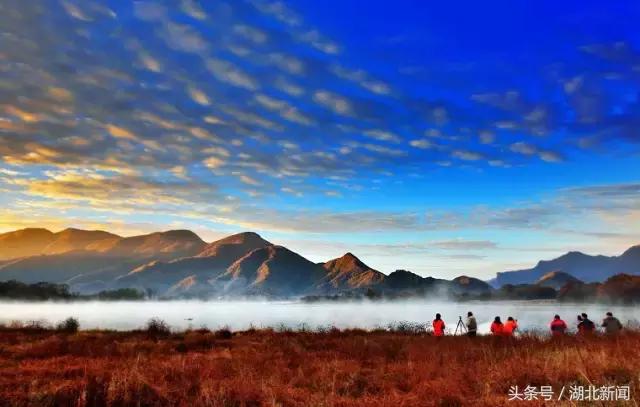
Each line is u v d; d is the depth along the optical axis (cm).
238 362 1648
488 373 1283
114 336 3014
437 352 1827
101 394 1076
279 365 1609
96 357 1919
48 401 1045
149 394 1100
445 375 1303
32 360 1783
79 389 1091
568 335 2458
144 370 1441
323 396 1115
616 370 1211
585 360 1312
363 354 1955
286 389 1186
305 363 1684
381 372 1405
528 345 2028
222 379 1327
